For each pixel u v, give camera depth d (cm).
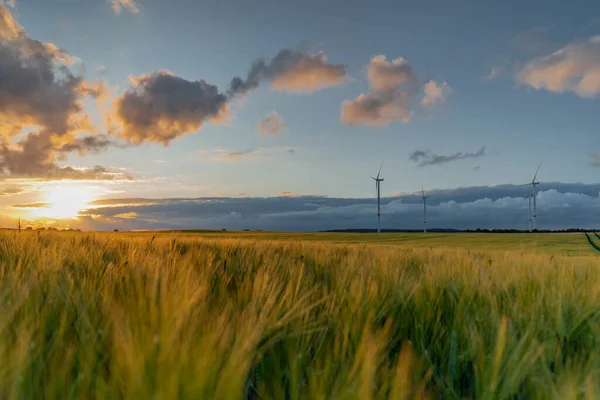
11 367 149
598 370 192
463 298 347
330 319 260
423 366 222
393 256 725
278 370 197
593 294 345
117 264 432
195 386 139
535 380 191
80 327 211
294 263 561
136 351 150
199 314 221
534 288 389
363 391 145
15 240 662
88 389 150
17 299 237
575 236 6925
